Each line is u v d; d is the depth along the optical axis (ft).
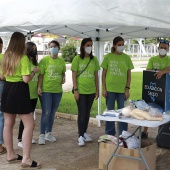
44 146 18.08
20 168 14.60
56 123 23.66
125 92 17.84
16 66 13.47
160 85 14.20
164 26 11.98
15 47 13.61
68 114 25.32
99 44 22.18
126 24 12.17
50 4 12.92
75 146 18.19
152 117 12.32
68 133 20.97
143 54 123.34
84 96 17.67
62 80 18.34
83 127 18.10
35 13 13.12
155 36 21.98
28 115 14.20
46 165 15.21
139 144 12.68
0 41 15.56
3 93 14.12
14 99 13.75
